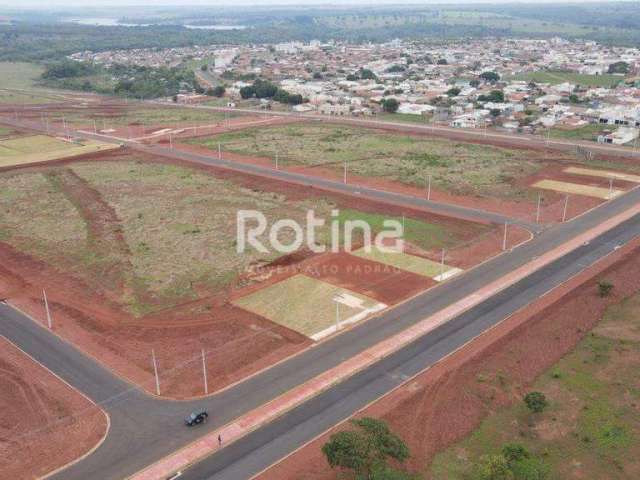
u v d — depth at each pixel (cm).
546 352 6050
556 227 9738
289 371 5816
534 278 7788
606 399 5303
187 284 7806
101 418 5206
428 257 8550
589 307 6962
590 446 4731
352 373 5756
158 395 5500
